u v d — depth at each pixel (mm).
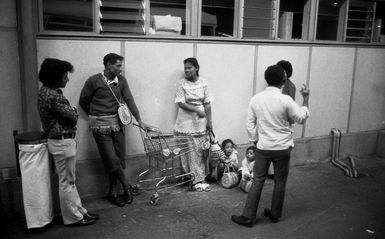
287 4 5379
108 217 3801
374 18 5957
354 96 5965
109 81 3836
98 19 4004
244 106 5020
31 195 3371
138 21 4250
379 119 6320
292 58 5273
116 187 4168
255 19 4996
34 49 3680
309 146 5629
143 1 4207
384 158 6188
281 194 3662
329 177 5172
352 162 5473
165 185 4547
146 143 4105
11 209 3680
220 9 4797
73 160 3400
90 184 4219
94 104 3852
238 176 4641
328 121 5801
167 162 4551
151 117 4426
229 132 4984
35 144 3303
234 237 3471
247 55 4906
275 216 3734
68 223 3570
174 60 4438
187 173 4520
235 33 4820
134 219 3773
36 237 3383
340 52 5664
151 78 4348
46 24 3875
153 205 4098
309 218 3895
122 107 3906
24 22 3568
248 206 3650
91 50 3988
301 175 5223
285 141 3457
